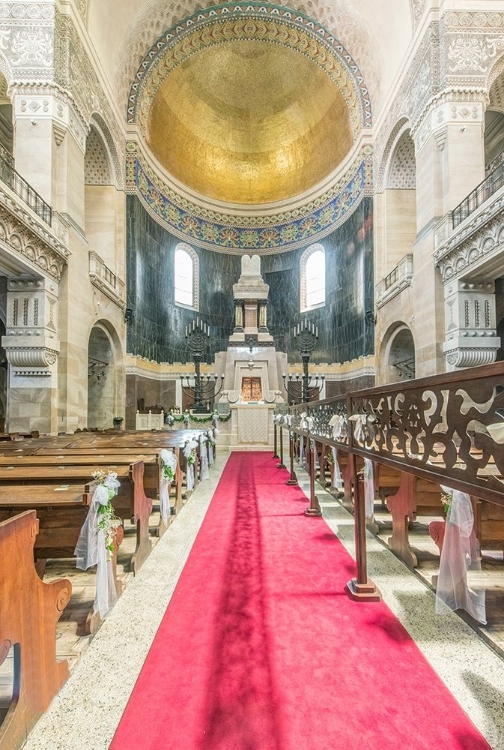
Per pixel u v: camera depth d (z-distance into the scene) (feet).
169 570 11.73
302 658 7.62
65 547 8.64
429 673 7.18
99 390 46.11
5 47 31.68
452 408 5.38
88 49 37.17
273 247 67.21
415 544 13.64
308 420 17.72
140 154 51.39
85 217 47.24
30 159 31.35
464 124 32.89
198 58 55.77
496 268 27.63
